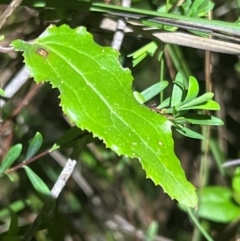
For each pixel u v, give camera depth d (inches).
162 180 4.8
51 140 13.3
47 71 5.0
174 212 15.1
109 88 5.1
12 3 5.5
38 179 7.3
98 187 14.3
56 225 10.5
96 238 13.8
